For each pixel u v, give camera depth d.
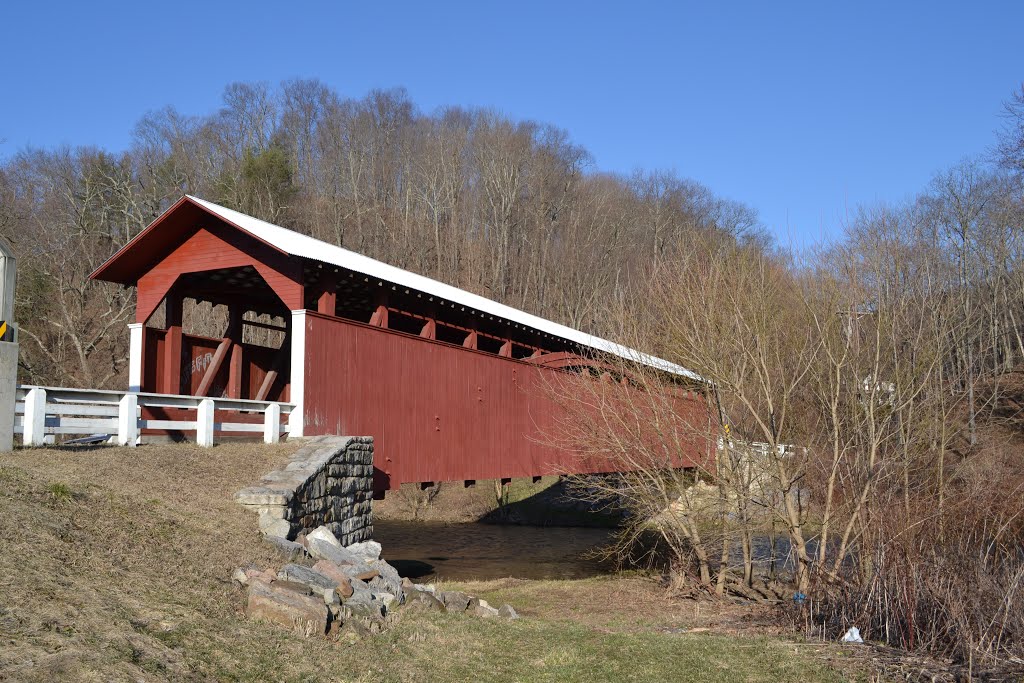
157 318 33.19
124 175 38.53
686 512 14.82
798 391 14.67
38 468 8.36
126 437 10.53
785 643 8.84
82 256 34.09
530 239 48.72
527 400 18.92
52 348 30.61
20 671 4.32
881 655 8.16
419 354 15.48
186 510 8.58
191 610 6.14
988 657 7.71
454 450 16.25
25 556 5.81
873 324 14.21
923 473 12.39
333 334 13.35
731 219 49.00
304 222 43.94
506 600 14.04
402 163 51.50
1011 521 9.35
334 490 11.34
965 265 28.55
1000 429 14.97
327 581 7.74
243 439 13.18
